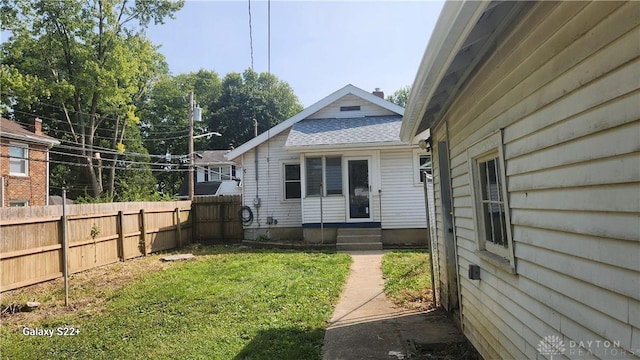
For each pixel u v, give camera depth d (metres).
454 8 2.18
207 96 41.94
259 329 4.93
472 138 3.52
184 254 11.54
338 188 12.41
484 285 3.48
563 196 1.97
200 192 31.11
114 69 23.14
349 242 11.74
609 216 1.62
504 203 2.75
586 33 1.72
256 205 13.90
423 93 3.73
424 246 11.97
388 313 5.59
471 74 3.34
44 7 21.42
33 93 21.61
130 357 4.21
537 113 2.21
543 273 2.24
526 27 2.29
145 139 36.81
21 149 17.83
